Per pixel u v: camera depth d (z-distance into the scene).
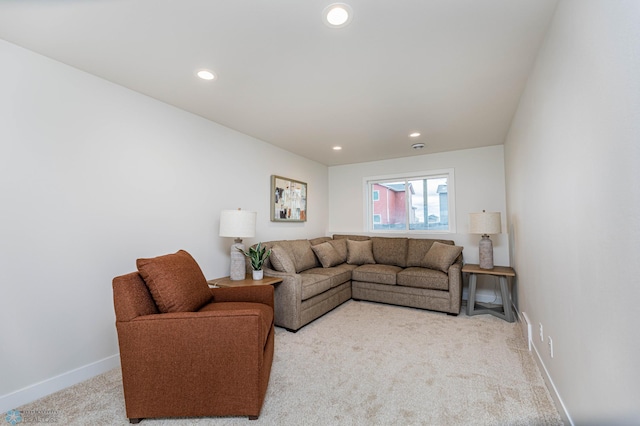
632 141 0.85
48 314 1.86
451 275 3.41
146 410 1.53
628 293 0.90
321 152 4.43
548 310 1.81
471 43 1.78
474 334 2.78
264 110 2.81
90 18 1.53
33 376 1.78
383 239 4.60
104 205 2.17
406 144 4.00
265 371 1.73
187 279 1.88
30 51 1.83
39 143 1.85
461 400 1.73
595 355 1.16
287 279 2.92
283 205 4.16
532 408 1.65
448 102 2.62
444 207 4.55
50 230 1.89
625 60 0.87
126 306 1.55
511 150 3.19
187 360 1.54
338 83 2.28
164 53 1.87
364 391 1.83
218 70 2.08
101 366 2.11
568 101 1.35
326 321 3.19
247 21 1.56
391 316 3.36
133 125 2.38
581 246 1.26
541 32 1.67
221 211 2.96
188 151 2.82
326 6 1.46
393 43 1.77
